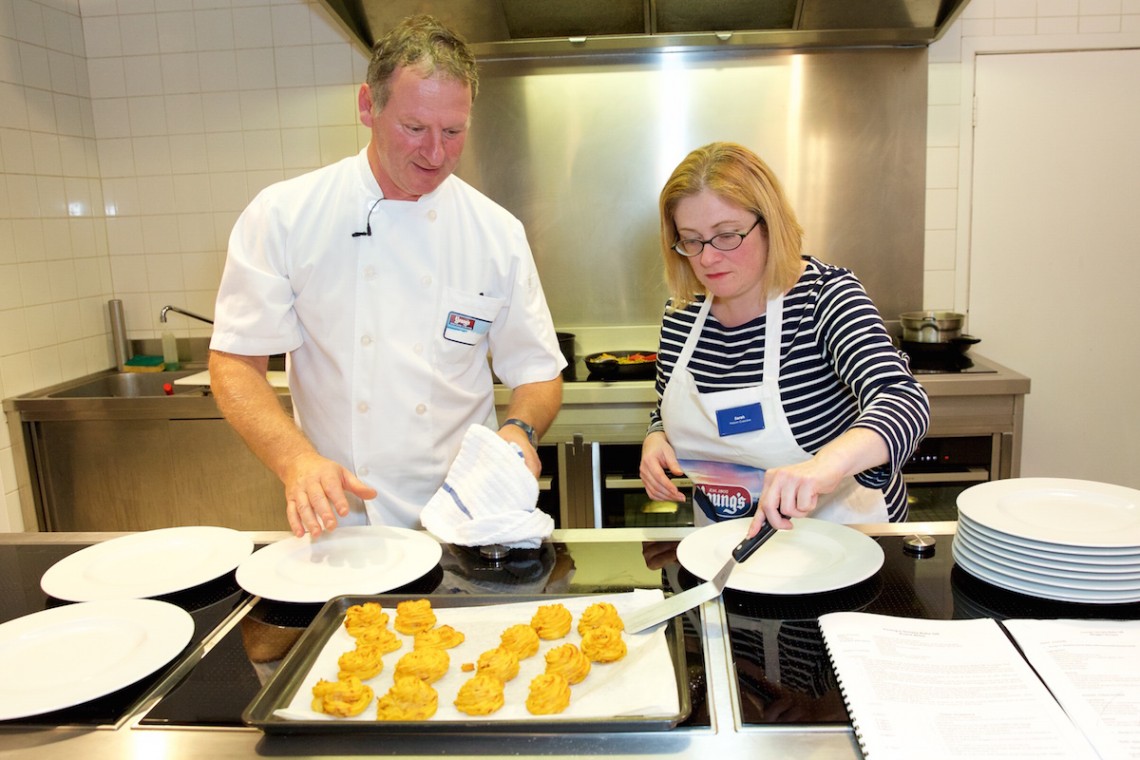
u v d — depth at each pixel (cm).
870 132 275
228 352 137
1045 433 289
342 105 283
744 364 139
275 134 287
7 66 250
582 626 87
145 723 75
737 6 256
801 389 135
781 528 96
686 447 149
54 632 90
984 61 269
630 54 276
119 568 110
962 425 237
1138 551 88
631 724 70
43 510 258
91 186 289
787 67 273
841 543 108
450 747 70
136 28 284
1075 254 278
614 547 114
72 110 279
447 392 147
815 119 276
